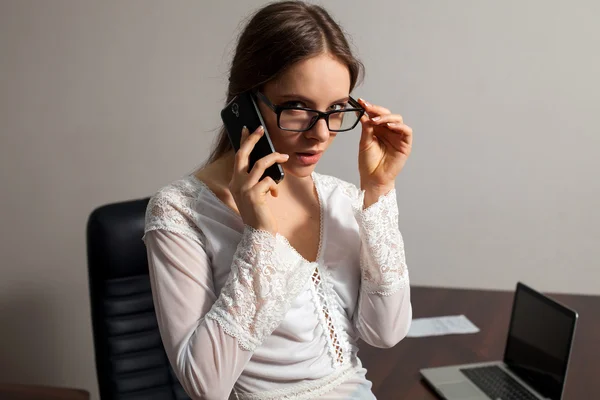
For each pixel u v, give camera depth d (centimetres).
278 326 102
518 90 233
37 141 247
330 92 92
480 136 239
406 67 235
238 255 95
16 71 240
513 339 161
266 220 93
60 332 264
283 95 92
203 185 106
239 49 100
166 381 172
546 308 151
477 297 211
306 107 93
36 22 235
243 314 92
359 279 116
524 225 247
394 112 240
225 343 92
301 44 89
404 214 253
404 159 110
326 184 119
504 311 199
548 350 148
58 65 239
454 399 144
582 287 252
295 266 104
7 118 244
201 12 233
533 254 250
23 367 266
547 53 228
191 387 92
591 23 224
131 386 168
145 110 244
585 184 240
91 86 241
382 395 146
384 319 110
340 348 110
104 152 248
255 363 104
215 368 91
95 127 245
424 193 249
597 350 173
